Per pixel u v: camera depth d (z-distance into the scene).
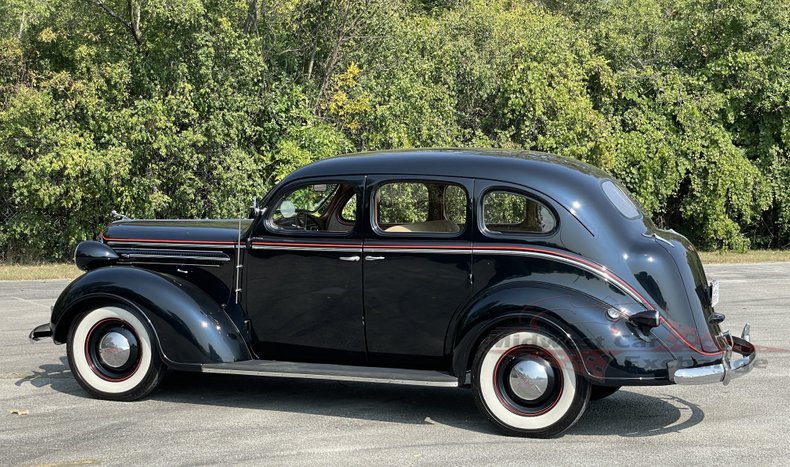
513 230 6.03
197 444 5.64
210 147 18.56
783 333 10.10
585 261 5.78
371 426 6.12
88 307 6.75
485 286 5.98
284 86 19.61
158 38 18.23
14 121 17.33
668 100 22.75
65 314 6.77
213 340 6.47
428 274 6.12
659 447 5.63
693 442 5.76
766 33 23.58
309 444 5.65
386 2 20.91
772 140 23.67
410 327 6.20
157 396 6.95
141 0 18.06
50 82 17.53
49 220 18.20
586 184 6.05
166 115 18.00
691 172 22.78
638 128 22.53
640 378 5.57
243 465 5.20
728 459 5.37
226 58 18.66
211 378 7.60
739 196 22.62
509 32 22.78
